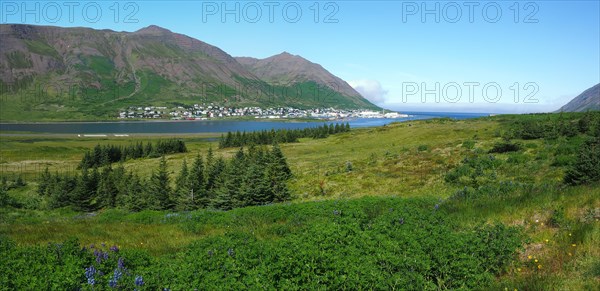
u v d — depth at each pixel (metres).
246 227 15.99
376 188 33.41
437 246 8.16
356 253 7.98
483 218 11.84
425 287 6.73
